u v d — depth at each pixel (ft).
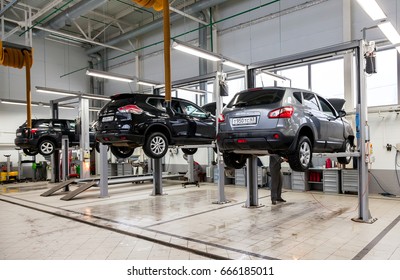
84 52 56.24
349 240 14.51
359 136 18.34
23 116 48.78
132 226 17.84
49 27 40.24
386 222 17.85
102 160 29.04
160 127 21.88
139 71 49.67
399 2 27.45
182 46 22.09
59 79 52.60
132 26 49.85
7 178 44.21
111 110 20.76
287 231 16.24
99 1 34.35
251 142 15.70
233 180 38.34
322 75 32.42
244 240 14.82
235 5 38.55
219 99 23.79
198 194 30.07
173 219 19.44
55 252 13.58
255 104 16.10
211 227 17.33
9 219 20.29
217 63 39.27
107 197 29.01
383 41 27.63
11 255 13.23
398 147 27.02
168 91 7.05
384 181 28.04
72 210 22.88
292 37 34.17
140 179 34.06
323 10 32.01
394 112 27.63
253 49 37.14
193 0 40.60
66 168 34.17
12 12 41.96
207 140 25.31
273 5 35.55
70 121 39.47
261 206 23.15
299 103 16.83
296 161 15.96
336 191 28.91
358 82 18.31
